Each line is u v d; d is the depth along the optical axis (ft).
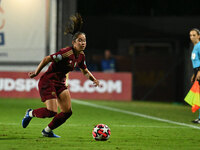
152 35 297.33
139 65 232.12
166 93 231.91
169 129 106.22
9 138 83.61
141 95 232.94
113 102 210.38
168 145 79.15
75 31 81.61
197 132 100.73
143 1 336.49
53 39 218.38
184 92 221.66
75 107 173.68
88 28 299.17
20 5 220.84
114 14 334.85
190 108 192.54
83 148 72.95
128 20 302.45
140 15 335.47
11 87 219.20
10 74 219.00
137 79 232.53
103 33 298.35
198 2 336.29
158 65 231.71
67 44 218.18
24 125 85.97
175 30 300.40
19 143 77.10
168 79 231.30
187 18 302.25
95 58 234.58
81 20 81.46
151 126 112.68
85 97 221.87
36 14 219.61
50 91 81.30
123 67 231.91
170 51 295.48
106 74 223.30
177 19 302.25
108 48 297.33
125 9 336.29
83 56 83.30
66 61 79.41
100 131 81.97
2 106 168.14
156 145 78.84
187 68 217.97
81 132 96.02
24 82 218.38
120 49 293.64
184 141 85.10
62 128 102.94
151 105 201.05
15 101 195.62
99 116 139.64
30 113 84.53
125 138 87.51
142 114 151.33
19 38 221.25
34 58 220.43
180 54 229.86
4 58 222.48
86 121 122.42
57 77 81.10
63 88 81.46
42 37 219.20
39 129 99.45
